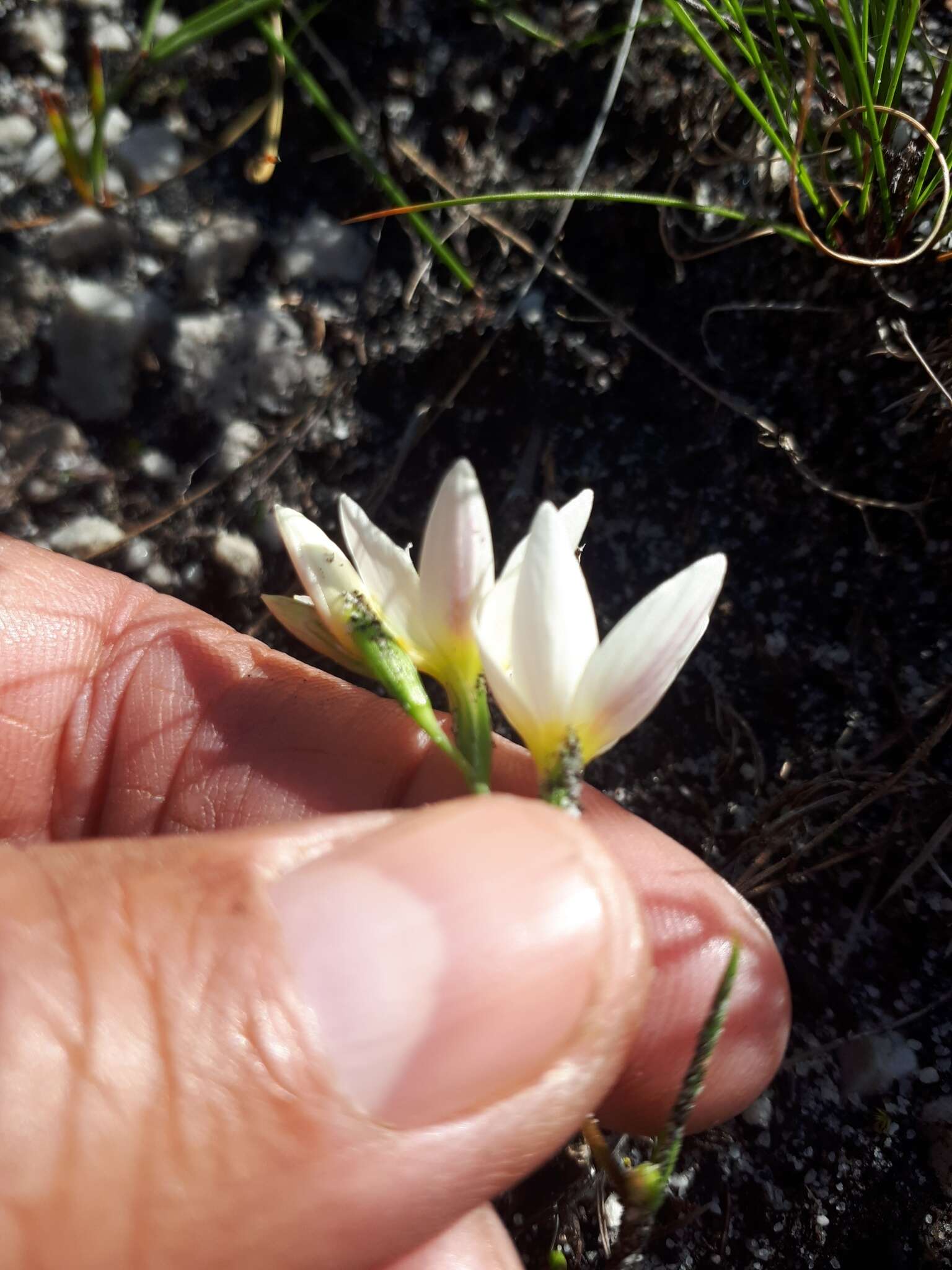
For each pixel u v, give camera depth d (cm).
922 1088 8
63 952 5
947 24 9
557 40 9
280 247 9
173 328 9
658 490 9
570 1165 8
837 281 8
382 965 5
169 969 5
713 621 9
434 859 5
